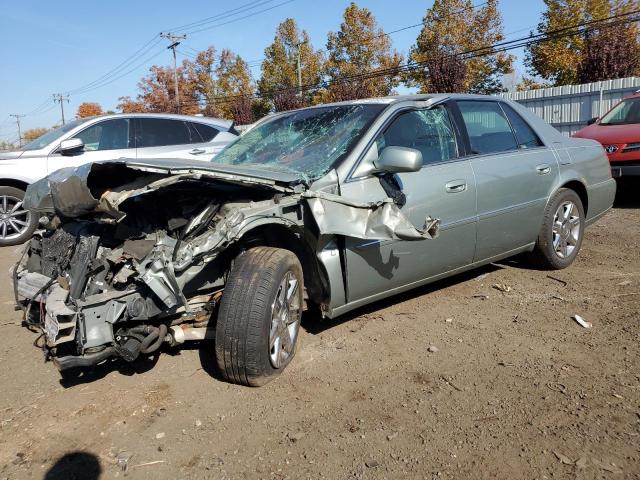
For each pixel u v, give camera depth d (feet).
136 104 160.66
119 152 27.78
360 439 9.04
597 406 9.59
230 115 149.38
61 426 9.93
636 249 19.92
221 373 10.98
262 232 11.72
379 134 12.97
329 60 132.05
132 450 9.09
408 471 8.21
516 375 10.88
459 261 14.42
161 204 11.39
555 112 58.03
